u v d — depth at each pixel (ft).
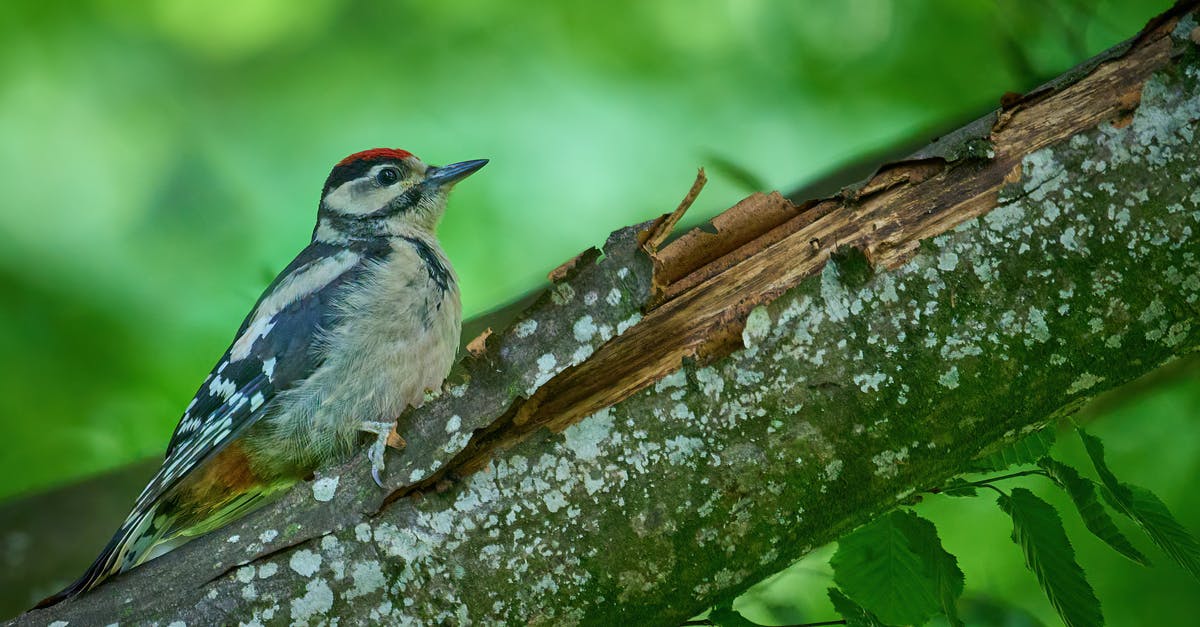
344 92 43.39
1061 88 17.92
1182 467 33.27
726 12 42.57
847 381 17.47
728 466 17.52
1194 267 16.89
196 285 40.65
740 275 18.19
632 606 17.81
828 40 41.63
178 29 43.55
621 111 42.22
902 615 19.35
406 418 18.16
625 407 17.78
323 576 17.80
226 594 17.93
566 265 18.01
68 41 43.11
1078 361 17.31
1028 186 17.39
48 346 38.96
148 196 41.52
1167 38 17.74
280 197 42.24
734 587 18.12
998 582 32.14
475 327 30.73
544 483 17.70
